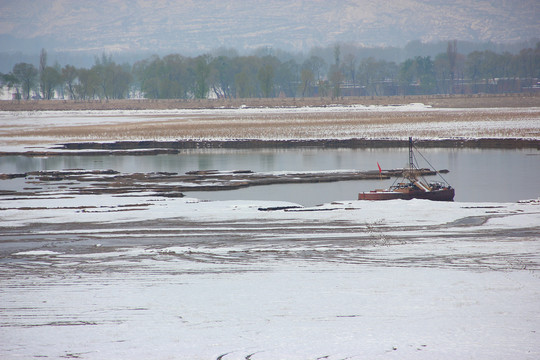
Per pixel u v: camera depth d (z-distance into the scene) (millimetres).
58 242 70625
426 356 31234
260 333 35188
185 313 39312
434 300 41406
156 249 64750
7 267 55906
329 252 61125
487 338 33719
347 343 33250
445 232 72688
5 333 35719
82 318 38500
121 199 107625
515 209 90062
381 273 50406
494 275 48844
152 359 31453
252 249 63781
